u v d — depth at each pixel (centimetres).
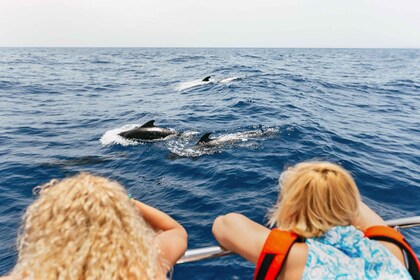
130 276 130
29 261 131
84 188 145
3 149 1011
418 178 770
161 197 695
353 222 185
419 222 264
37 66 4216
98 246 130
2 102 1739
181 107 1576
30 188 746
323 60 5734
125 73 3419
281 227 185
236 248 199
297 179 183
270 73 2842
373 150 966
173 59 5984
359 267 163
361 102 1728
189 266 471
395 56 8781
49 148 1027
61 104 1738
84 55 8188
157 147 1005
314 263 163
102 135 1162
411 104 1725
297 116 1311
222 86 2105
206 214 621
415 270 178
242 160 870
